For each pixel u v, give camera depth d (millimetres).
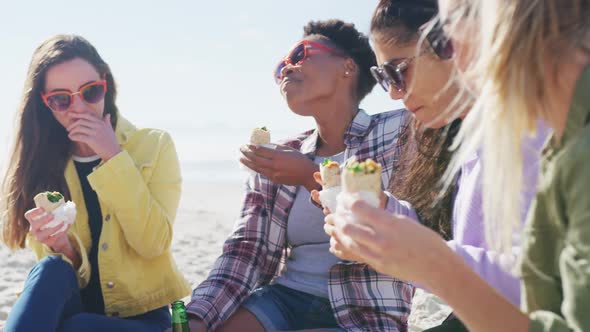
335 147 3492
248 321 3299
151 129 3713
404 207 2764
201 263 6879
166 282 3504
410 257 1632
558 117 1527
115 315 3393
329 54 3389
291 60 3418
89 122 3342
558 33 1435
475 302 1621
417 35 2436
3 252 7023
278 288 3422
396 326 3146
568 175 1494
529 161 1945
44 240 3188
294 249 3463
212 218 10797
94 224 3504
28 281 2957
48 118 3492
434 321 4785
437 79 2344
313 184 3166
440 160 2830
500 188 1535
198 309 3275
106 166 3281
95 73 3404
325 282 3328
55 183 3496
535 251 1677
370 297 3145
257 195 3557
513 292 2121
